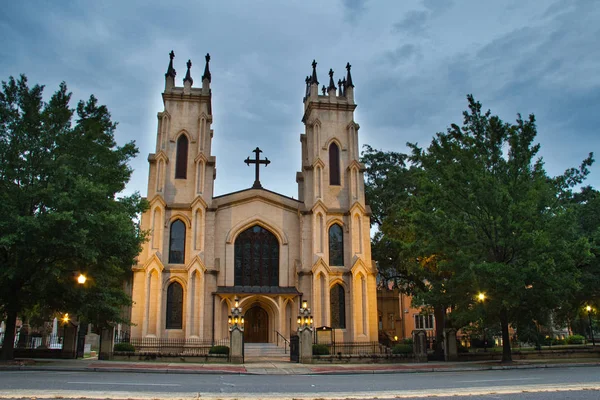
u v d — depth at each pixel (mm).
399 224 49062
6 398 13641
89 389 16312
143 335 42969
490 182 33312
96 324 35312
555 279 31891
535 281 31672
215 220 47969
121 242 30375
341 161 51125
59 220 26391
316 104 52250
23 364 27469
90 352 45250
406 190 54000
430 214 35156
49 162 28875
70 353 34781
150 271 44406
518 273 30719
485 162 35625
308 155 51500
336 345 43156
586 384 17594
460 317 33750
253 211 49000
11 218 26734
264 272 48156
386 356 35500
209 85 50750
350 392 15945
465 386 17797
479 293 31953
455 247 34594
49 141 30016
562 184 37156
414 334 36594
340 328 46688
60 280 30344
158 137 48344
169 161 48156
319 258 47094
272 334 45938
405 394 15078
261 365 32438
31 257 28281
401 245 42906
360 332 46219
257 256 48500
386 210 53469
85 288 31641
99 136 33688
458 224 33219
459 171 34844
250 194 49125
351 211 49062
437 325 48094
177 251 46219
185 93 49875
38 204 29156
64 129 31562
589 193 46219
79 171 30969
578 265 36375
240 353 34094
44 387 16609
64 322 35344
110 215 28781
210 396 14555
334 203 49938
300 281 47062
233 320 34812
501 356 38031
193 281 44781
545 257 30984
